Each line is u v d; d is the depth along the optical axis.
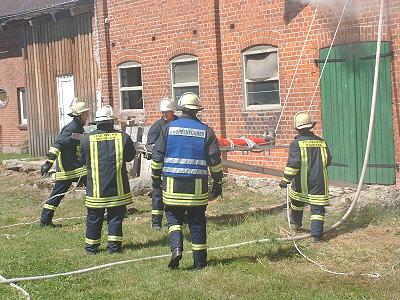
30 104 18.88
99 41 15.27
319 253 7.17
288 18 11.34
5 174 16.11
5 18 18.62
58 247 8.12
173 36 13.48
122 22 14.68
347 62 10.48
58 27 17.61
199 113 13.05
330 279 6.20
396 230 7.98
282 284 6.05
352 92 10.46
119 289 6.18
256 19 11.89
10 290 6.24
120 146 7.68
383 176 10.17
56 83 17.94
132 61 14.59
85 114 9.58
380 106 10.12
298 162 7.75
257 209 10.02
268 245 7.46
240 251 7.36
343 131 10.64
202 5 12.74
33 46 18.56
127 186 7.77
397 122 9.97
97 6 15.22
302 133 7.92
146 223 9.45
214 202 10.93
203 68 12.87
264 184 11.69
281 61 11.53
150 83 14.15
